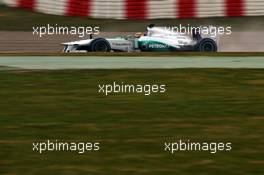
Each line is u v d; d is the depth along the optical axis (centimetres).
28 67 3086
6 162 1786
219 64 3216
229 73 2930
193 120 2180
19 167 1752
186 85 2667
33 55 3703
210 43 5472
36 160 1806
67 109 2292
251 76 2861
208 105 2353
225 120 2183
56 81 2717
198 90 2588
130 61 3356
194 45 5425
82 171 1733
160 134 2027
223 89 2600
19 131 2039
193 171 1741
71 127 2092
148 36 5350
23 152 1859
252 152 1883
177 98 2461
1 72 2903
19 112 2242
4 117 2180
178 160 1830
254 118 2202
